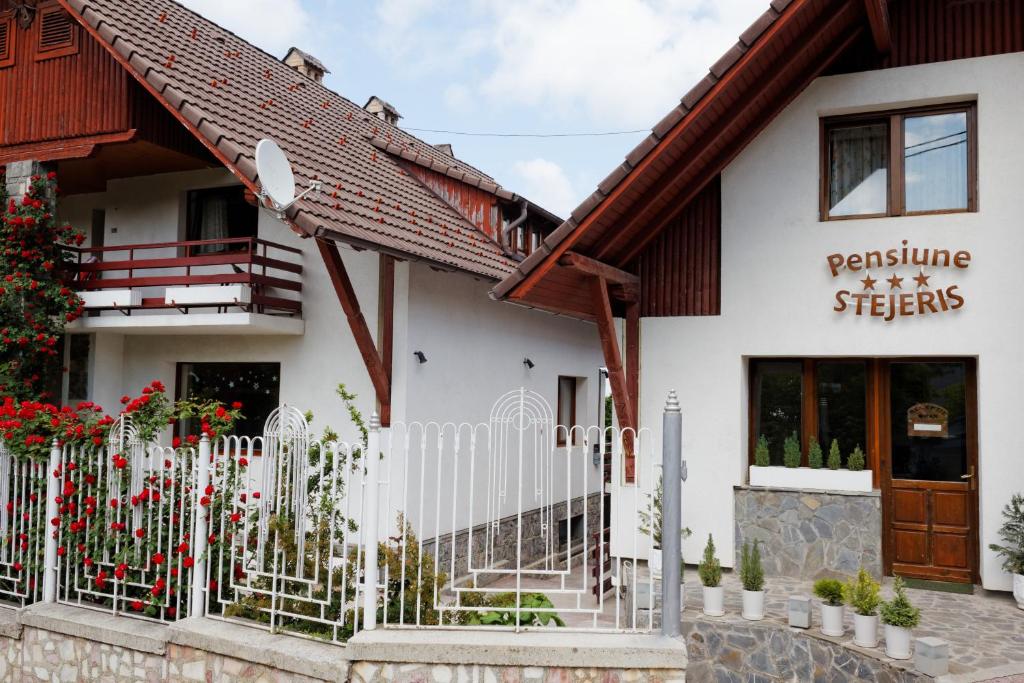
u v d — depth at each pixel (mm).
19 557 7160
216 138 8672
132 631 6117
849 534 7973
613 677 5000
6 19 11062
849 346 8188
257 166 7773
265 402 11023
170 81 9172
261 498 6055
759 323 8516
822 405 8680
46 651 6527
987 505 7652
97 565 6754
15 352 10266
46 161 10695
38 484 7086
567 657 5004
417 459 10180
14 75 10945
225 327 10094
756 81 7594
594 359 16531
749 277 8578
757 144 8586
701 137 7824
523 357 13375
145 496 6426
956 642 6406
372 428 5582
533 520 13438
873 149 8414
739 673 6723
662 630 5238
